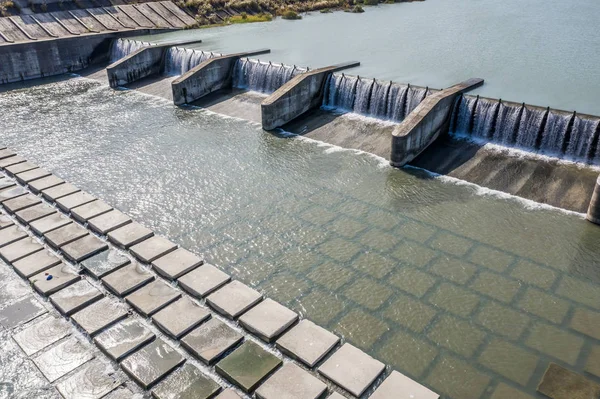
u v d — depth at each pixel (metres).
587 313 22.34
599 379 19.12
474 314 22.48
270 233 28.67
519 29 65.44
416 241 27.62
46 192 32.69
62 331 21.66
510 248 26.80
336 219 29.91
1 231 28.80
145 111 49.16
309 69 48.03
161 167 36.81
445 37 62.88
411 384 18.83
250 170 36.09
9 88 57.16
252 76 51.78
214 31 73.44
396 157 35.41
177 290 23.98
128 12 74.69
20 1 68.06
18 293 23.94
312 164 36.84
